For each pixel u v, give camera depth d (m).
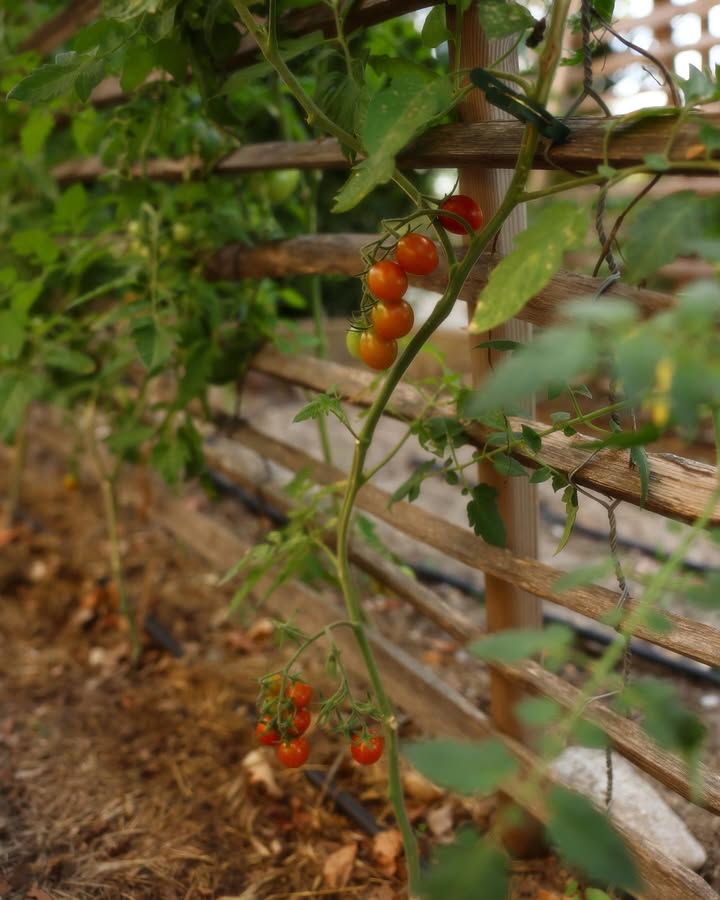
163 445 0.90
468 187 0.58
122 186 0.83
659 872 0.55
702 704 0.92
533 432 0.54
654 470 0.51
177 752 0.89
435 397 0.64
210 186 0.84
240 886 0.71
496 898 0.24
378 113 0.42
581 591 0.56
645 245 0.36
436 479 1.60
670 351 0.26
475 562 0.65
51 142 1.18
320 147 0.70
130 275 0.85
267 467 1.02
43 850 0.74
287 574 0.75
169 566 1.33
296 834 0.77
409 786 0.82
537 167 0.49
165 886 0.70
